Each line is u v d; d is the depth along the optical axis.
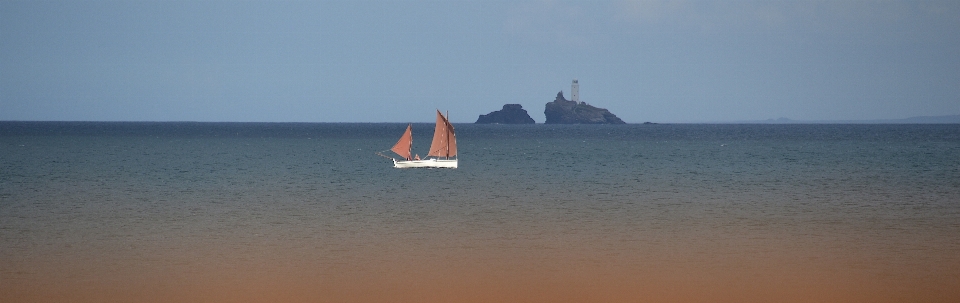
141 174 193.00
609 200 136.88
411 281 74.31
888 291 70.69
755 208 124.69
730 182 174.62
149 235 96.62
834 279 74.81
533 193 149.62
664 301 68.12
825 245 90.88
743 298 68.81
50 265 79.50
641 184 169.50
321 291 70.75
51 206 123.88
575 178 187.25
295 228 102.75
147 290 70.50
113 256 83.81
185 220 109.25
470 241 93.62
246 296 69.06
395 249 88.56
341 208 124.25
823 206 127.38
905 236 96.81
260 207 124.75
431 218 113.06
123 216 112.81
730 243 92.31
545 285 73.12
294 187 160.38
